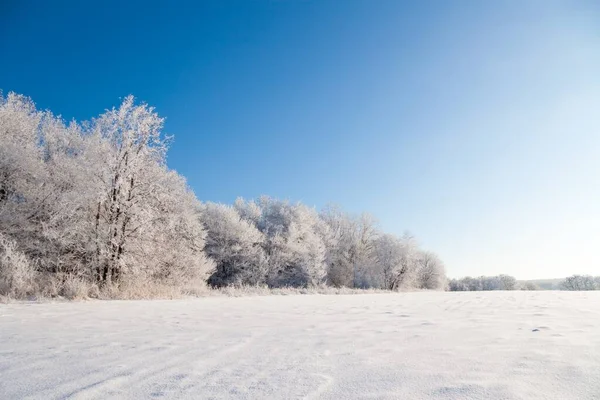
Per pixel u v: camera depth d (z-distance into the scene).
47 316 7.15
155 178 18.30
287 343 4.27
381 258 46.31
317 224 45.72
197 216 27.25
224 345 4.13
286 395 2.29
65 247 15.36
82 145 18.17
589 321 6.12
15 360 3.32
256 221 42.12
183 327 5.70
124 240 16.50
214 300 13.46
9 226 14.39
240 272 34.38
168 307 9.63
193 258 23.09
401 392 2.30
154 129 18.08
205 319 6.86
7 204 14.98
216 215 35.59
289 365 3.13
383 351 3.73
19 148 15.41
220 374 2.83
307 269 35.69
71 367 3.05
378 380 2.60
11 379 2.68
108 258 15.74
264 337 4.73
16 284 11.40
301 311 8.72
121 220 16.55
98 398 2.25
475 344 4.04
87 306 9.59
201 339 4.56
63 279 13.94
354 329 5.49
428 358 3.34
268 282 35.38
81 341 4.36
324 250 38.62
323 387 2.45
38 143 18.25
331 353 3.66
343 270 45.91
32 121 17.88
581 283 73.69
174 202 19.33
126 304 10.60
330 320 6.77
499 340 4.27
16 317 6.95
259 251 35.41
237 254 34.47
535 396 2.19
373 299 14.75
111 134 17.36
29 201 15.12
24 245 14.51
